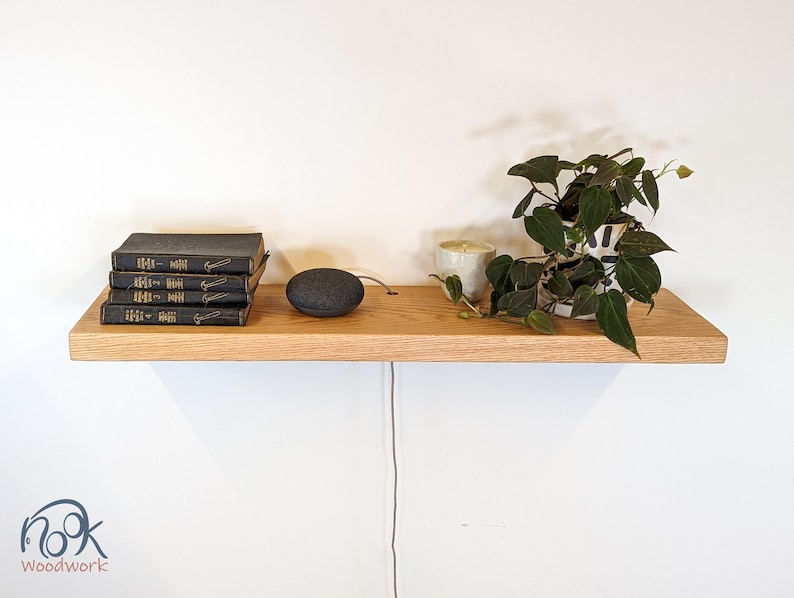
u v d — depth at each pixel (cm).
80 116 108
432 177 114
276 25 106
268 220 115
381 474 129
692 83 111
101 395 122
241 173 112
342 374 124
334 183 113
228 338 95
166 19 105
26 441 123
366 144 112
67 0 104
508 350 98
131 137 109
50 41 105
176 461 126
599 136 113
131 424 124
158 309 97
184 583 133
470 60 109
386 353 97
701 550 135
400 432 127
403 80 109
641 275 94
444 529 133
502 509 132
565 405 127
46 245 113
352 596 136
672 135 113
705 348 99
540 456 129
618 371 125
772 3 108
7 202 111
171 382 122
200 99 108
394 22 107
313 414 125
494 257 108
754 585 137
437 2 106
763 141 114
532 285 98
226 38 106
